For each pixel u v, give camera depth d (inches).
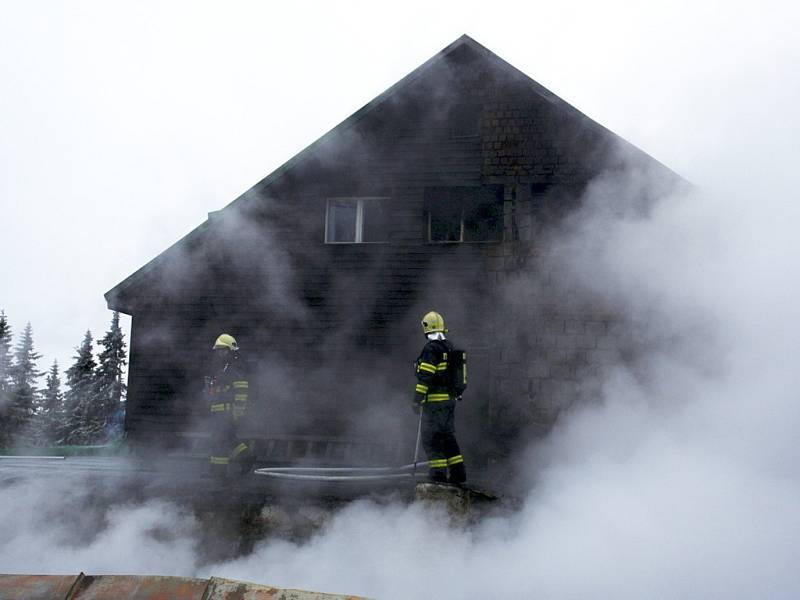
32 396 1342.3
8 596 174.7
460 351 311.6
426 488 288.0
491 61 462.6
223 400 334.6
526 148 460.4
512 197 456.4
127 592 174.6
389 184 475.8
